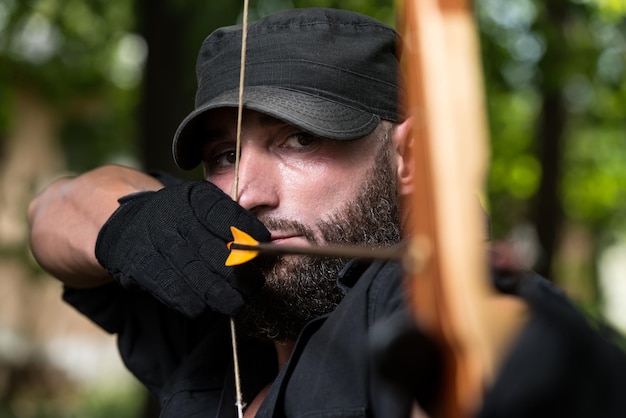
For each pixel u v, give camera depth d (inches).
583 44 223.8
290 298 62.7
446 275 31.5
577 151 361.1
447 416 34.3
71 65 290.0
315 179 63.1
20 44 251.0
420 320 33.5
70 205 84.7
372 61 64.6
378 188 64.4
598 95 286.5
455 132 31.3
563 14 220.7
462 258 31.4
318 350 53.8
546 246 273.1
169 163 199.9
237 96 63.4
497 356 34.5
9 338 438.6
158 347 80.8
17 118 438.9
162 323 80.9
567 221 385.4
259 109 61.9
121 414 365.4
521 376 34.3
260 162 64.1
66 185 89.2
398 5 35.3
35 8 225.9
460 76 31.4
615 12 206.2
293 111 61.7
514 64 229.3
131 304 82.6
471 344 32.5
